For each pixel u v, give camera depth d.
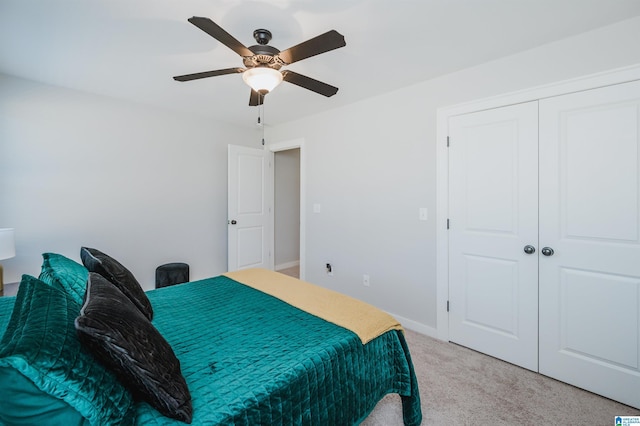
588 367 1.92
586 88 1.89
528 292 2.14
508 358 2.24
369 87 2.79
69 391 0.75
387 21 1.78
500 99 2.23
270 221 4.41
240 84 2.75
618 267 1.82
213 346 1.32
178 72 2.49
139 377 0.86
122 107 3.19
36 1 1.58
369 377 1.43
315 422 1.16
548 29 1.86
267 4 1.62
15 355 0.69
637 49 1.74
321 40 1.46
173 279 3.35
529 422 1.64
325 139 3.60
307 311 1.72
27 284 1.19
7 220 2.60
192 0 1.59
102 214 3.10
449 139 2.51
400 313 2.89
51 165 2.80
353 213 3.30
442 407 1.75
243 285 2.21
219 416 0.92
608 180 1.84
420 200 2.71
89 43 2.03
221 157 4.05
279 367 1.16
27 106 2.66
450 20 1.77
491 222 2.31
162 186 3.52
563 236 2.00
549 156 2.04
